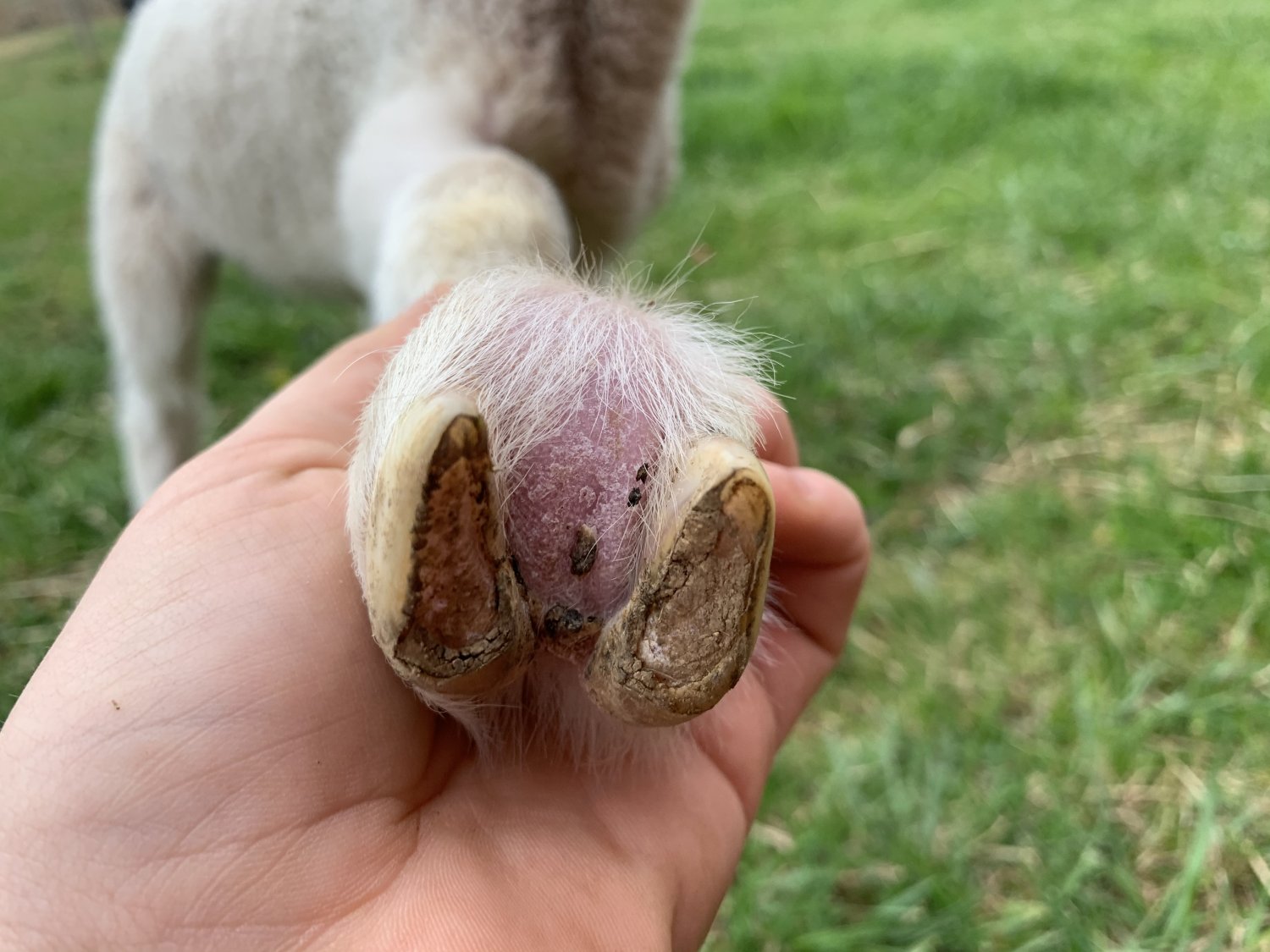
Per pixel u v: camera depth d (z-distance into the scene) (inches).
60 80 66.6
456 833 6.5
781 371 20.1
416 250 9.1
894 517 17.0
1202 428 17.4
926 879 11.3
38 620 16.7
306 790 6.0
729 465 4.3
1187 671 13.2
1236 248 22.6
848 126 36.0
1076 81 36.3
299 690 6.2
